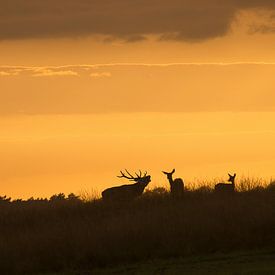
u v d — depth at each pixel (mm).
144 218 87438
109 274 76375
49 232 86062
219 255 79750
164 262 78562
